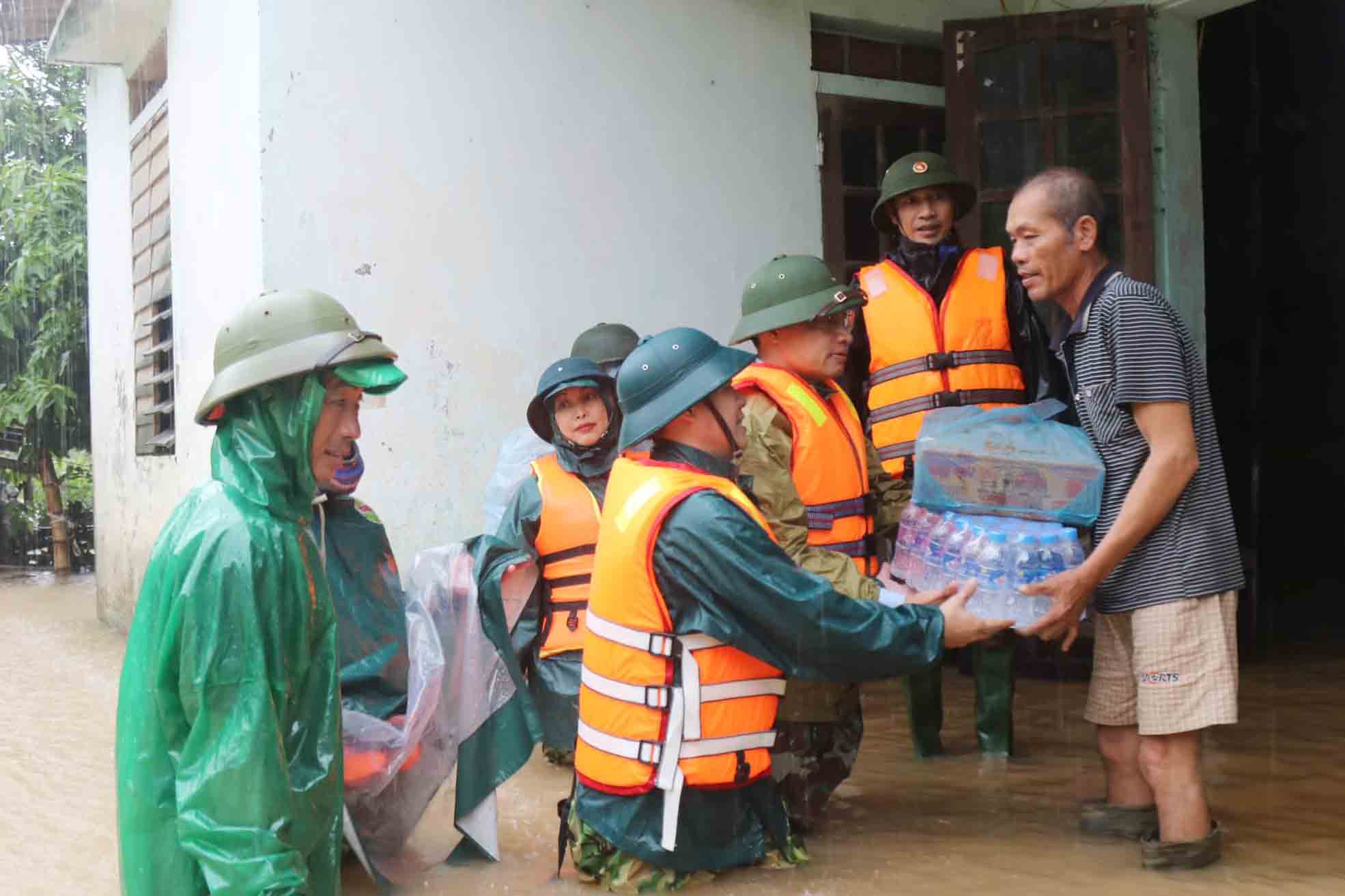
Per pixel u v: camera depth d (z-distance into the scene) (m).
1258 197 8.24
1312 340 9.40
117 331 8.56
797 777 3.64
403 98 5.54
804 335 3.82
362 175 5.45
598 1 5.98
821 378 3.87
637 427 3.04
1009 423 3.48
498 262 5.75
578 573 4.40
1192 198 6.52
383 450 5.49
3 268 12.48
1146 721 3.33
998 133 6.51
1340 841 3.52
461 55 5.65
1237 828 3.67
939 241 4.79
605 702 3.13
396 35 5.51
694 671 3.07
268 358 2.16
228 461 2.18
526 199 5.81
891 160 6.95
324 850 2.20
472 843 3.55
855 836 3.66
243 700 2.04
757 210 6.44
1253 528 7.65
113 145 8.49
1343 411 9.46
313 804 2.15
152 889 2.05
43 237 12.16
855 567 3.67
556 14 5.88
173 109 6.74
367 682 3.67
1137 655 3.36
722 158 6.34
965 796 4.11
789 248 6.54
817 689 3.57
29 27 9.31
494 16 5.72
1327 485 9.49
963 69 6.55
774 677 3.18
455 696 3.58
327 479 2.29
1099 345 3.38
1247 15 8.12
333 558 3.71
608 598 3.12
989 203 6.49
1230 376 8.00
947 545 3.40
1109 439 3.39
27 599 10.71
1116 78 6.35
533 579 4.34
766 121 6.47
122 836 2.09
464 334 5.67
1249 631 7.16
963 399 4.59
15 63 12.95
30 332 12.56
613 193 6.03
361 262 5.45
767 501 3.45
